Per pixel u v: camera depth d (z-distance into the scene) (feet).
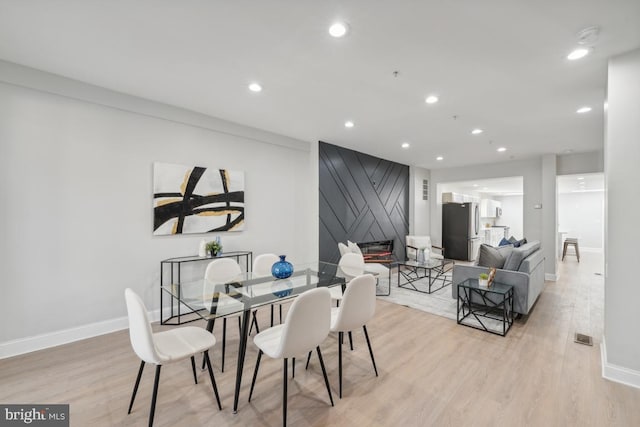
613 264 6.54
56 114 8.05
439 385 6.40
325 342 8.58
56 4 5.19
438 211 23.66
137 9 5.32
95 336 8.66
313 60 7.09
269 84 8.41
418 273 18.33
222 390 6.20
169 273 10.16
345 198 16.70
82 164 8.47
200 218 10.80
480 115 10.74
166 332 6.05
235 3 5.14
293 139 14.10
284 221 13.79
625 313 6.41
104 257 8.86
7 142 7.38
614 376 6.53
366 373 6.88
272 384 6.42
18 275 7.54
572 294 13.85
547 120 11.22
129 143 9.31
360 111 10.50
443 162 20.58
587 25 5.60
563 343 8.46
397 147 16.16
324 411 5.54
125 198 9.23
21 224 7.57
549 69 7.34
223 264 8.86
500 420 5.32
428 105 9.86
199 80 8.21
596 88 8.41
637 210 6.25
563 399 5.91
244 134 12.16
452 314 10.96
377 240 19.20
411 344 8.43
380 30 5.89
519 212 36.11
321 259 15.23
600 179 22.36
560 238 29.07
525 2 5.02
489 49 6.51
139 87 8.68
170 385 6.35
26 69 7.51
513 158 18.72
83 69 7.64
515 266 10.50
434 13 5.35
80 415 5.39
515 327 9.69
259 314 10.82
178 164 10.32
